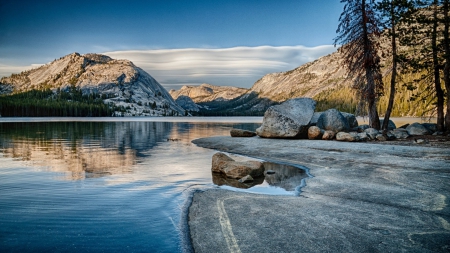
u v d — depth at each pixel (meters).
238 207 9.46
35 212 9.09
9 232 7.50
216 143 29.41
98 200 10.45
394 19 26.42
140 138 38.66
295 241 6.86
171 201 10.31
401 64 28.27
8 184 12.88
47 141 33.53
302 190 11.80
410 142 23.17
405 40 26.75
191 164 18.70
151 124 90.12
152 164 18.62
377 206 9.38
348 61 29.53
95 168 17.08
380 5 27.00
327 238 6.99
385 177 13.39
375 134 26.00
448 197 10.23
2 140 34.47
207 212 9.03
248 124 90.19
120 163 18.95
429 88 28.78
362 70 29.22
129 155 22.70
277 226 7.77
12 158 20.70
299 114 28.92
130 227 7.91
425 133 26.20
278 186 12.70
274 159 19.97
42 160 19.86
